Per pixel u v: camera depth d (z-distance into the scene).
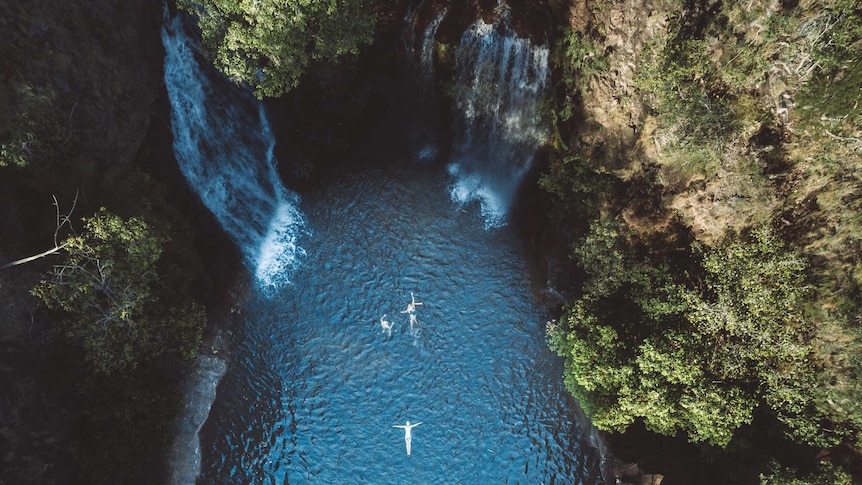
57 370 23.98
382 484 28.69
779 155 24.30
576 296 31.56
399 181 37.50
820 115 22.38
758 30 23.12
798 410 24.33
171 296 27.78
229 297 32.62
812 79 22.30
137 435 25.64
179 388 28.41
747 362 25.28
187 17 31.31
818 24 21.34
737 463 25.81
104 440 24.83
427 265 34.56
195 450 28.47
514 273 34.19
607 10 27.86
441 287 33.91
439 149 38.91
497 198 36.78
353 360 31.75
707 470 26.73
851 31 20.77
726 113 24.73
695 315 25.80
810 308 24.08
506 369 31.38
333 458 29.22
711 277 26.41
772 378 24.47
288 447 29.39
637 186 29.39
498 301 33.38
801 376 24.42
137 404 25.28
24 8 23.12
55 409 23.50
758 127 24.52
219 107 33.56
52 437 23.31
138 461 25.75
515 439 29.55
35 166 23.41
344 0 27.88
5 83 22.05
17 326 22.28
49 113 23.75
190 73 31.72
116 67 26.94
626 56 27.58
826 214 23.61
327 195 36.88
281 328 32.56
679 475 26.55
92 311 23.38
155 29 29.64
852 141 22.00
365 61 37.34
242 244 34.25
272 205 36.09
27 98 22.22
